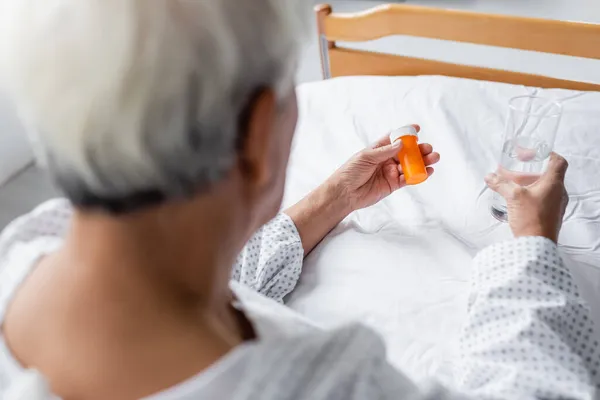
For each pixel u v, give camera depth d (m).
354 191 0.96
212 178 0.36
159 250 0.37
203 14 0.31
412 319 0.81
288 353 0.40
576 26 1.14
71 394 0.38
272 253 0.85
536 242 0.73
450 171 1.08
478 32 1.25
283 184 0.46
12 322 0.41
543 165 0.93
